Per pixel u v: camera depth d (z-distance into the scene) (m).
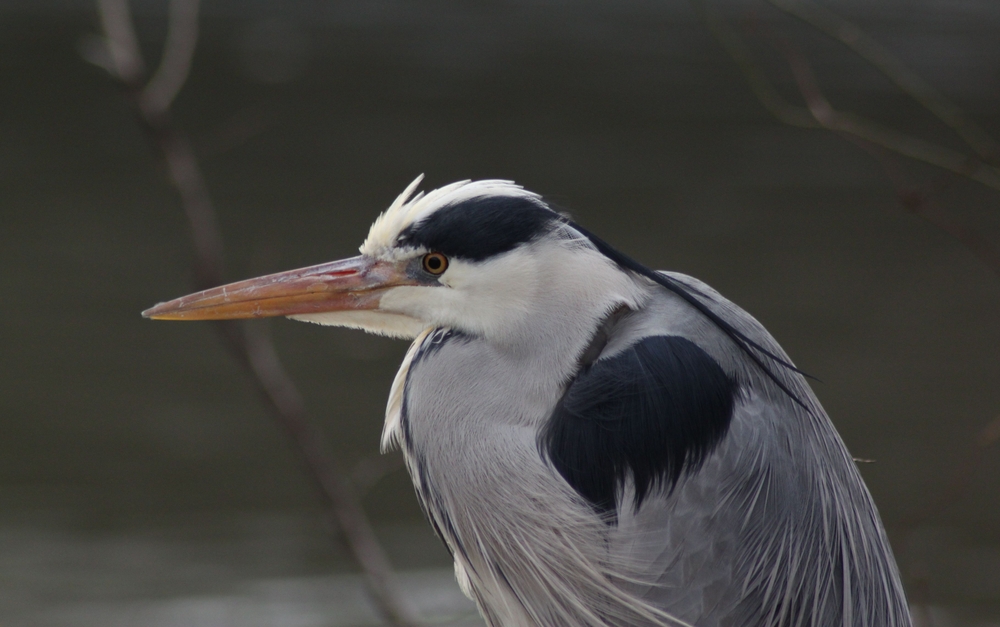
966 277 18.47
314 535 11.54
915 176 22.78
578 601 4.31
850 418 14.18
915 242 19.84
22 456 12.84
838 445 4.63
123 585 10.47
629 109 27.33
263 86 27.95
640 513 4.23
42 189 20.81
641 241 19.06
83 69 28.72
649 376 4.27
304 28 34.78
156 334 15.87
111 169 22.11
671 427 4.23
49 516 11.74
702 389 4.26
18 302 16.11
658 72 30.97
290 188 20.92
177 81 7.01
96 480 12.37
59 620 9.88
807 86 6.45
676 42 34.69
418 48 32.94
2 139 23.64
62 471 12.57
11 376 14.43
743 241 19.44
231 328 7.07
